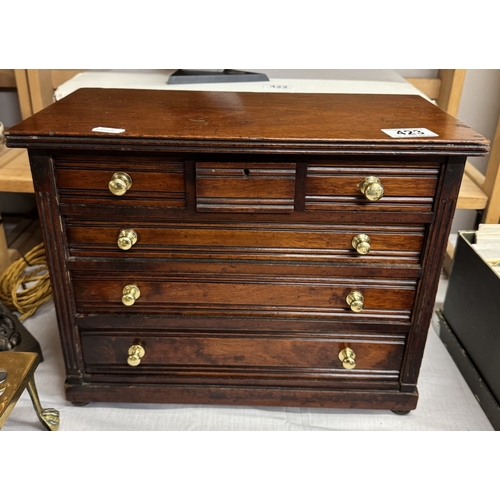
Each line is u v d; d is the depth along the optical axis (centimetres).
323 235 115
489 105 198
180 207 112
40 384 143
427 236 115
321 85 154
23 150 188
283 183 108
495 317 135
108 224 115
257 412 137
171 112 120
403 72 195
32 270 195
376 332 126
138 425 131
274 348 127
